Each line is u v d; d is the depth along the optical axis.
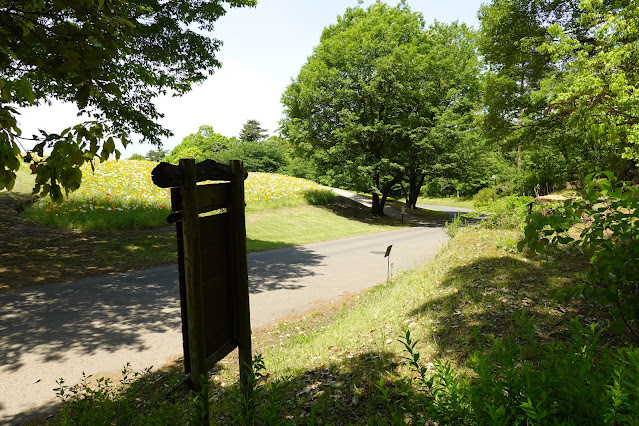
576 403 1.66
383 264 13.29
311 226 23.34
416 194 40.66
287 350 5.73
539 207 5.26
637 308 2.27
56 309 7.77
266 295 9.41
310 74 29.03
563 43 11.18
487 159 35.06
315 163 31.78
